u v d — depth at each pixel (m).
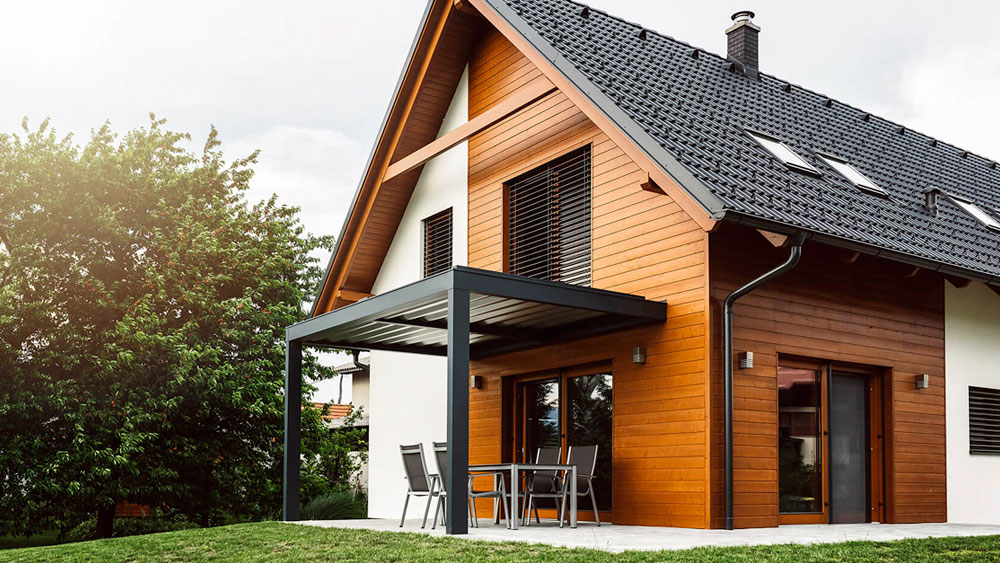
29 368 15.02
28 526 15.59
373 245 14.48
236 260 17.25
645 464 9.43
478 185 12.61
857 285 10.16
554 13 12.18
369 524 9.99
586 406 10.65
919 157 14.29
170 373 15.66
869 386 10.34
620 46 11.96
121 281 16.06
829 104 14.77
